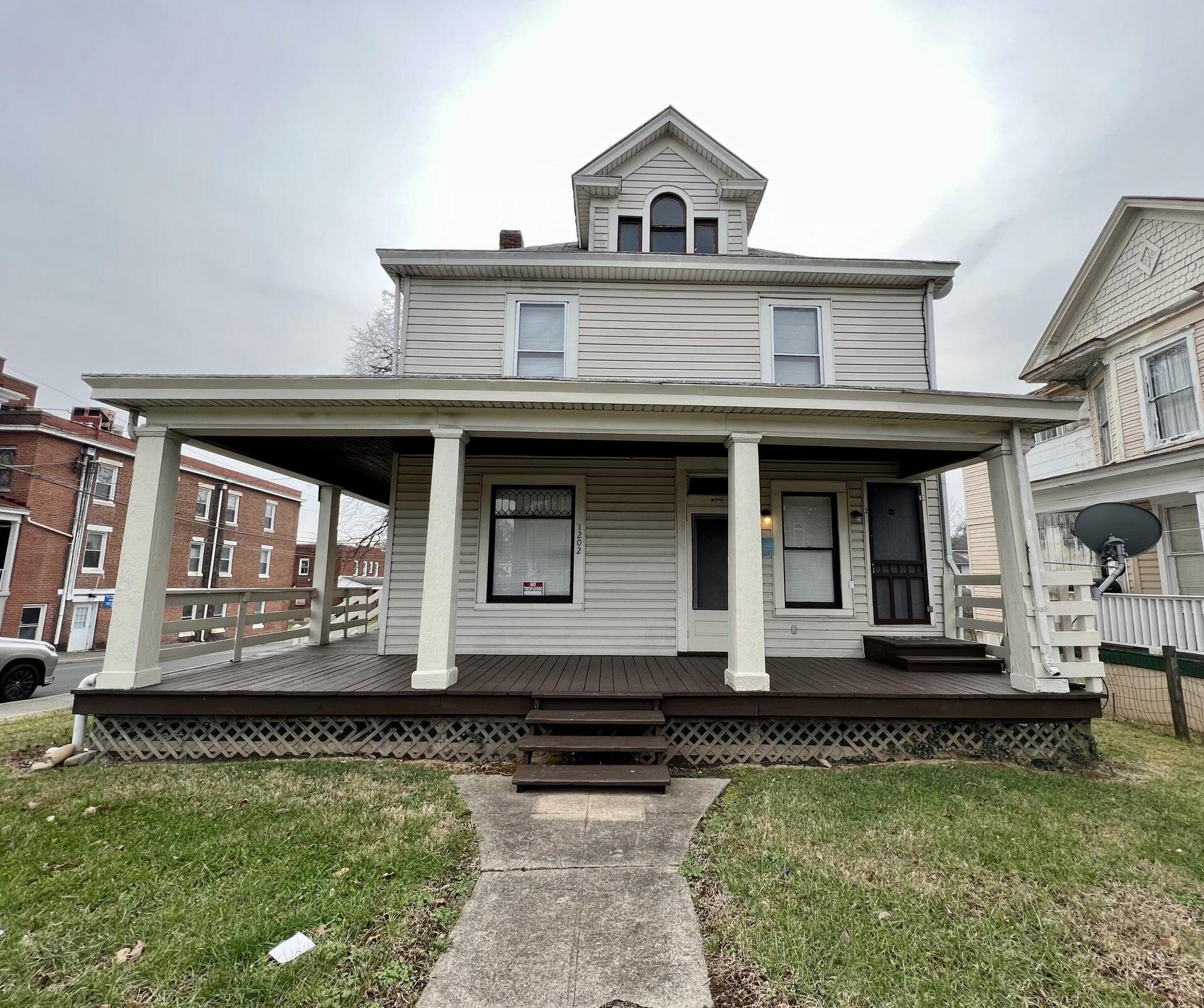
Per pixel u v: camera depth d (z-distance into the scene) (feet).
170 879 9.38
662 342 24.84
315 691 15.87
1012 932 8.26
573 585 23.12
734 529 17.20
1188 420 28.99
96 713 15.64
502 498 23.61
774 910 8.70
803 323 25.32
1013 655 17.44
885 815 12.25
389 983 7.08
